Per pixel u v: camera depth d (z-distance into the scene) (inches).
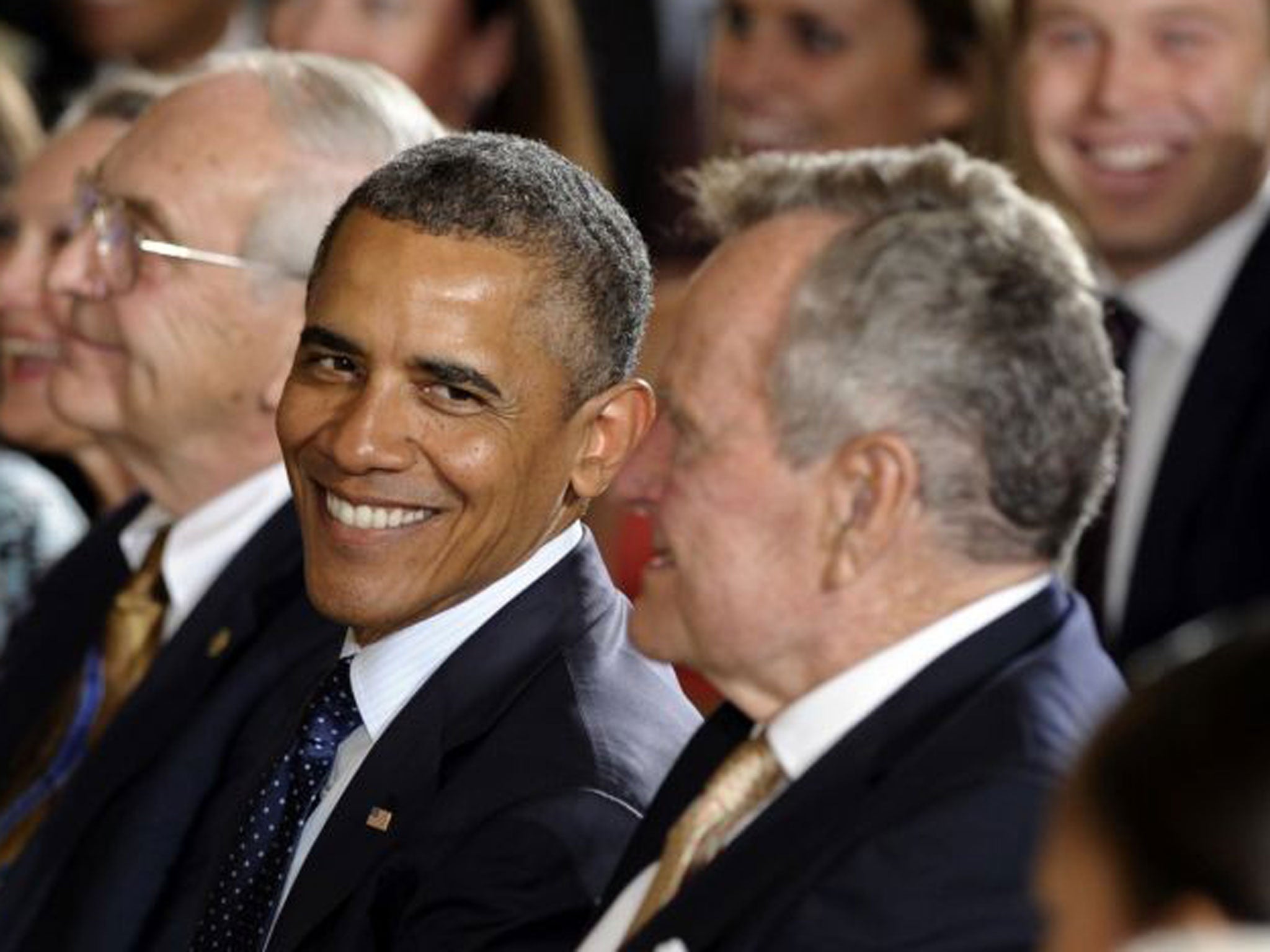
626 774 334.6
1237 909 195.3
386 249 332.2
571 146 674.2
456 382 331.6
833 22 644.7
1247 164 541.6
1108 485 290.8
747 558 286.4
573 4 727.7
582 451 343.0
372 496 335.6
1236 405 517.7
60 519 546.9
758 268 287.1
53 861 402.3
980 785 270.8
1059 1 556.1
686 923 282.5
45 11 772.0
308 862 344.2
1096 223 548.7
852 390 280.2
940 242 281.3
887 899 269.1
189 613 420.2
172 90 437.1
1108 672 286.5
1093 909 203.5
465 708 345.4
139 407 430.9
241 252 426.0
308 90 431.8
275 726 389.7
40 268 514.0
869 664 284.7
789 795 282.5
